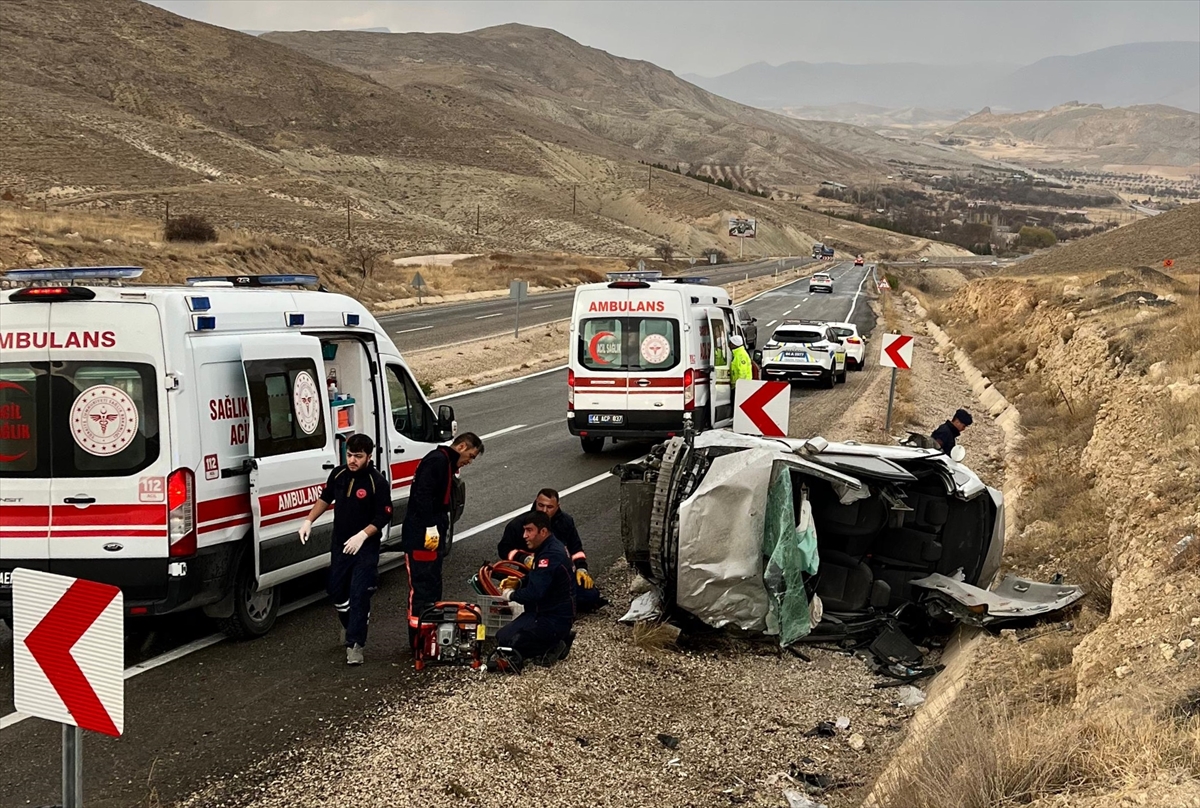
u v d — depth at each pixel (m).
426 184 162.25
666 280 17.75
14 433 7.33
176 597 7.34
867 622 8.72
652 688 7.58
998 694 6.59
